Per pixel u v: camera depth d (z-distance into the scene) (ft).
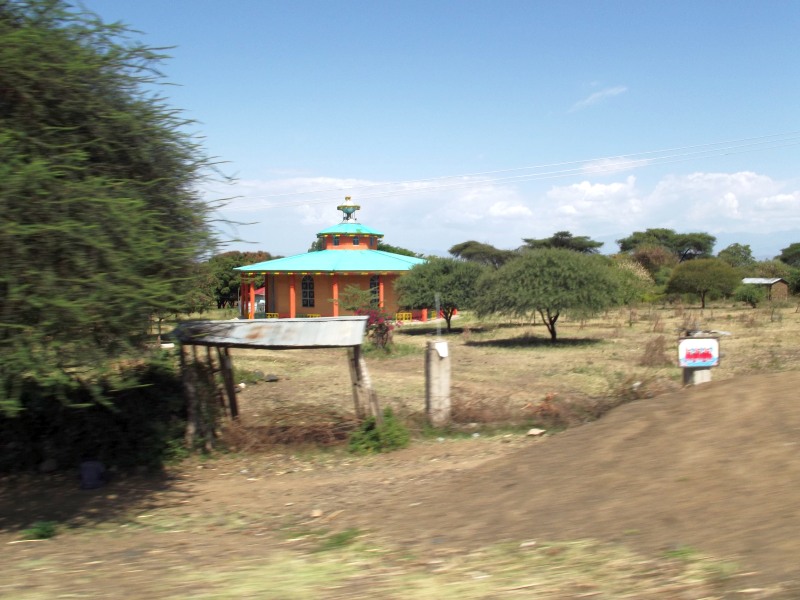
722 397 23.91
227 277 178.09
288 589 14.99
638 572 14.26
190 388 38.29
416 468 33.73
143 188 29.91
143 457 35.53
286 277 160.76
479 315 104.53
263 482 33.12
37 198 23.07
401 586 14.78
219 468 36.06
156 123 30.66
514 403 48.26
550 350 90.07
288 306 160.56
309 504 27.94
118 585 16.47
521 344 98.84
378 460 36.32
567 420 41.93
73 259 23.48
